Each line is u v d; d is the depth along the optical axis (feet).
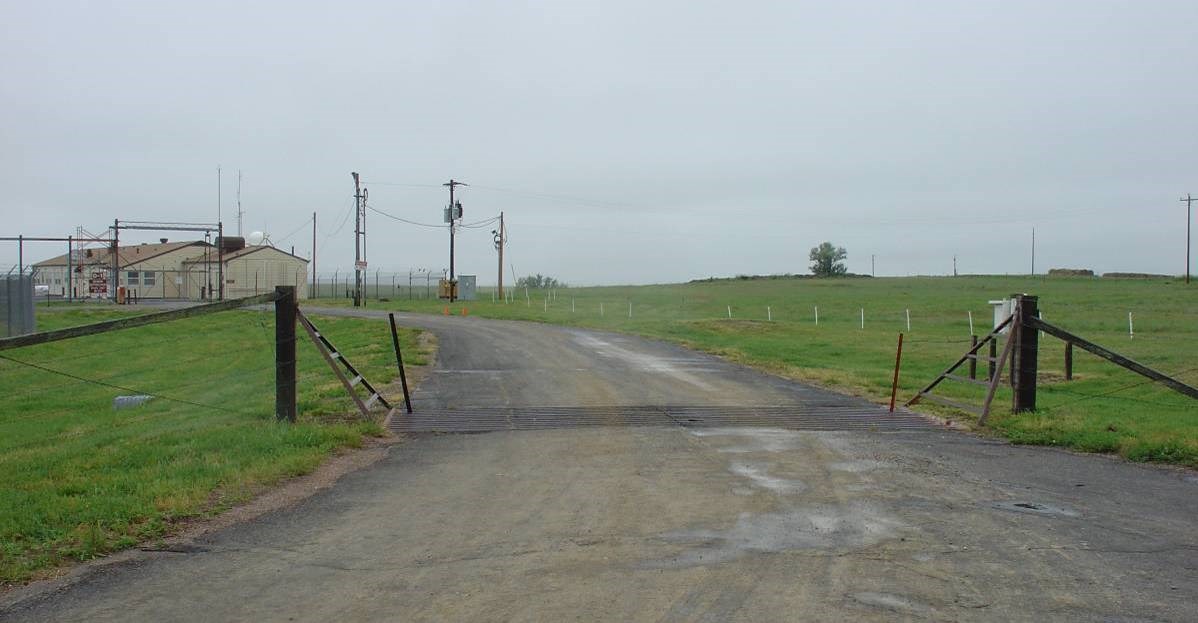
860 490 27.25
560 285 351.05
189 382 63.98
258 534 22.25
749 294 225.97
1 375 75.20
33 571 19.01
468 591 17.71
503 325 116.37
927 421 42.73
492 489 27.50
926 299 198.29
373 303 187.32
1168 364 73.51
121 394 62.39
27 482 26.91
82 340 101.71
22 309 99.30
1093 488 27.89
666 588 17.79
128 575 18.94
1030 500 26.08
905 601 17.04
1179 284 242.17
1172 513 24.56
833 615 16.25
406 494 26.89
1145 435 36.09
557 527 22.75
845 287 258.98
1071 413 43.91
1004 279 295.89
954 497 26.37
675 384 56.85
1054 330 41.50
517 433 38.65
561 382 57.36
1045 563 19.63
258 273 220.02
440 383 56.39
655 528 22.58
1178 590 17.83
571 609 16.60
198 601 17.28
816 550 20.52
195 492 25.53
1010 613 16.43
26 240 173.17
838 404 48.08
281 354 38.88
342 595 17.57
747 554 20.21
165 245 234.17
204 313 35.81
